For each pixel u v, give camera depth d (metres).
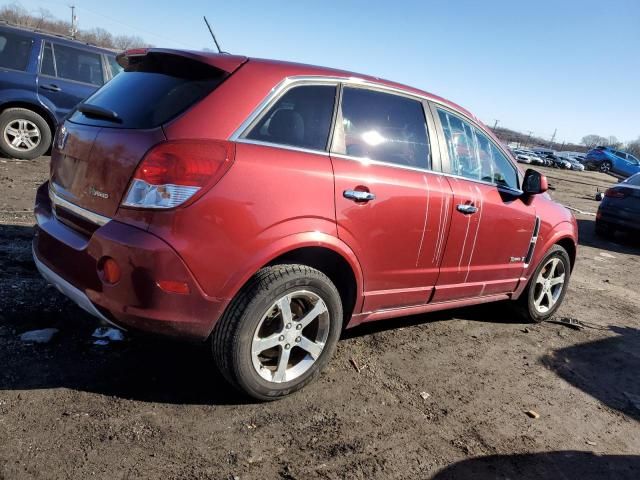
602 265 8.20
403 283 3.49
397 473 2.54
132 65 3.22
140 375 2.99
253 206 2.61
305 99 2.96
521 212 4.26
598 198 10.55
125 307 2.49
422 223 3.43
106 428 2.51
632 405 3.61
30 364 2.90
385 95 3.40
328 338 3.06
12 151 8.48
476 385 3.54
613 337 4.89
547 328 4.88
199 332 2.62
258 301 2.68
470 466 2.68
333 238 2.94
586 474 2.77
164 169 2.45
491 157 4.18
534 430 3.11
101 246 2.52
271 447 2.57
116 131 2.68
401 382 3.41
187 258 2.46
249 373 2.76
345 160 3.05
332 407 2.99
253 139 2.70
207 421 2.69
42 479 2.15
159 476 2.27
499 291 4.40
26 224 5.38
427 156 3.59
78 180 2.82
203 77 2.78
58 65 8.62
